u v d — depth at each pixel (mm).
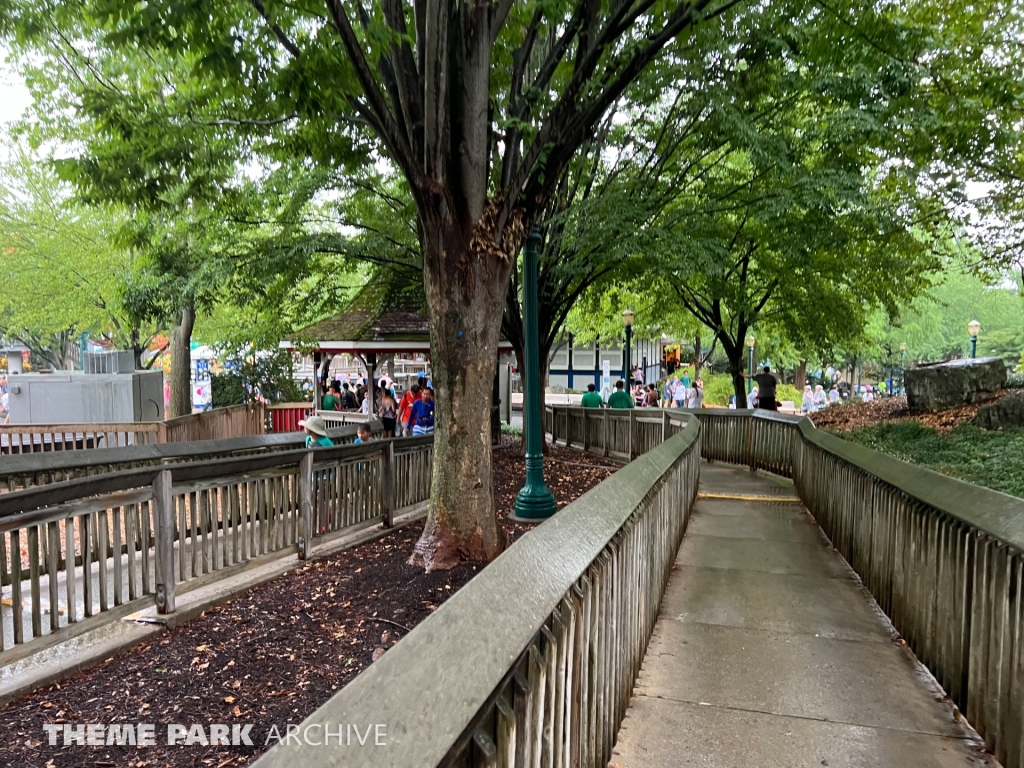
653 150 12086
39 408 15367
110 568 6254
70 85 8672
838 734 3080
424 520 8711
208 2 5031
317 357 18625
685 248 10219
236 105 7082
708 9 8375
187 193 7738
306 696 4191
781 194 10328
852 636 4301
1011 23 9852
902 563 4254
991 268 14695
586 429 16141
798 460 9711
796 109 11539
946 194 11766
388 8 6066
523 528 8320
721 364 52469
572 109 6637
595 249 10812
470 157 6352
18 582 4230
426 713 1236
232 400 24406
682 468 6859
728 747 2980
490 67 6832
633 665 3518
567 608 2252
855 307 16438
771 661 3904
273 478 6504
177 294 12086
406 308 17547
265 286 12914
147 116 6945
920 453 9492
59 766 3439
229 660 4668
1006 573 2787
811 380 55594
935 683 3609
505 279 6902
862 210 10758
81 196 7129
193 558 5617
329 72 5738
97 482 4727
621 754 2924
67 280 21422
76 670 4457
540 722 1872
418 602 5672
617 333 33000
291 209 11703
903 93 8906
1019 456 8383
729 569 5859
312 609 5570
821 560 6160
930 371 12930
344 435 10320
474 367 6715
